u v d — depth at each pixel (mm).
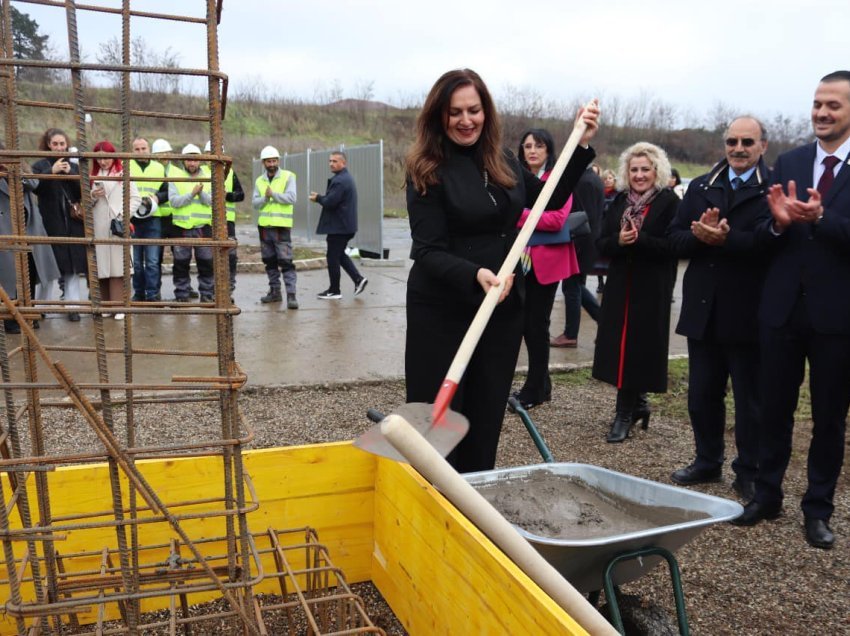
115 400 5379
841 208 3293
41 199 7363
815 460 3531
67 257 7699
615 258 4766
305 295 10102
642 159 4574
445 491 1373
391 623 2850
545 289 5242
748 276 3867
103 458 1854
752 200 3812
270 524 2969
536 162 4961
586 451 4793
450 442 1812
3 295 1681
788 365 3521
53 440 4676
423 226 2895
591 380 6367
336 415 5277
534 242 5105
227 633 2734
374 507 3074
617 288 4758
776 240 3527
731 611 2988
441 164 2896
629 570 2338
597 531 2438
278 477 2947
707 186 4031
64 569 2719
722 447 4277
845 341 3311
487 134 2920
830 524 3760
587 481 2721
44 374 5973
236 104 39781
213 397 2453
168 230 8992
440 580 2432
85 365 6234
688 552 3451
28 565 2654
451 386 1887
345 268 9938
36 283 7586
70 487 2771
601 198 6914
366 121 41844
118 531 1905
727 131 3910
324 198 9539
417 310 3016
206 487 2895
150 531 2850
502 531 1453
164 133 27672
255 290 10445
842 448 3504
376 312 8883
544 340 5340
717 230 3715
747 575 3258
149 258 8562
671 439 5051
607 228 4770
